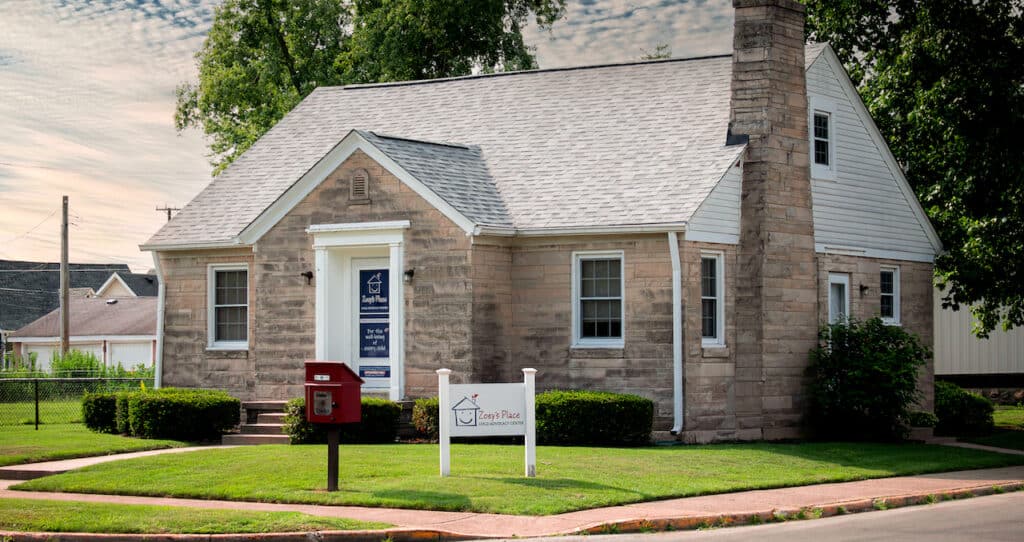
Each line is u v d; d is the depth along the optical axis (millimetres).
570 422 23984
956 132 30406
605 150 28047
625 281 25672
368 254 27078
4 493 18906
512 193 27531
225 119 47969
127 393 27391
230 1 46469
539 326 26531
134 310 71000
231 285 29859
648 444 24578
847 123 29734
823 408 27391
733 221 26438
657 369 25281
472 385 18812
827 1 36000
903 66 31531
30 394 43125
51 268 86062
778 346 26766
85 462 22375
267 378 27656
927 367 31578
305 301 27281
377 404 24656
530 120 30141
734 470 20656
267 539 14500
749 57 26906
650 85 29969
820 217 28562
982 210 31516
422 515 15891
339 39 47781
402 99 33000
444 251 25812
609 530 15094
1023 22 30344
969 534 14883
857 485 20016
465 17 46125
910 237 31812
